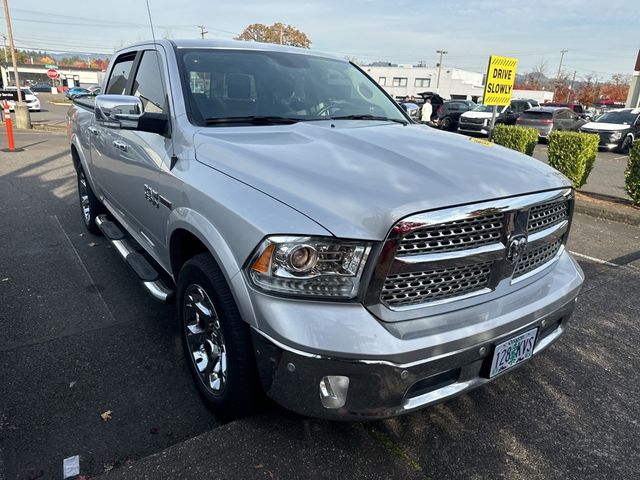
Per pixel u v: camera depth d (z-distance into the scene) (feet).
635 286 15.20
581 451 8.26
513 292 7.95
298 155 8.12
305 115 11.03
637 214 24.20
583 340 11.85
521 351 8.02
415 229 6.47
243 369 7.55
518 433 8.62
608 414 9.21
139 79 12.46
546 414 9.16
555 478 7.68
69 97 20.02
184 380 9.88
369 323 6.53
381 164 7.73
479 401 9.47
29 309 12.58
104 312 12.54
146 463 7.47
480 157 8.51
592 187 34.60
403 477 7.49
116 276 14.75
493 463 7.90
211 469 7.41
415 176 7.29
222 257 7.32
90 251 16.76
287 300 6.66
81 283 14.21
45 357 10.49
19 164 33.37
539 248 8.48
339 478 7.40
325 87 12.18
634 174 26.37
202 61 11.10
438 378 7.20
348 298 6.59
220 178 8.07
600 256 18.35
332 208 6.70
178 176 9.00
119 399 9.24
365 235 6.41
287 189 7.18
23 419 8.60
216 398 8.46
